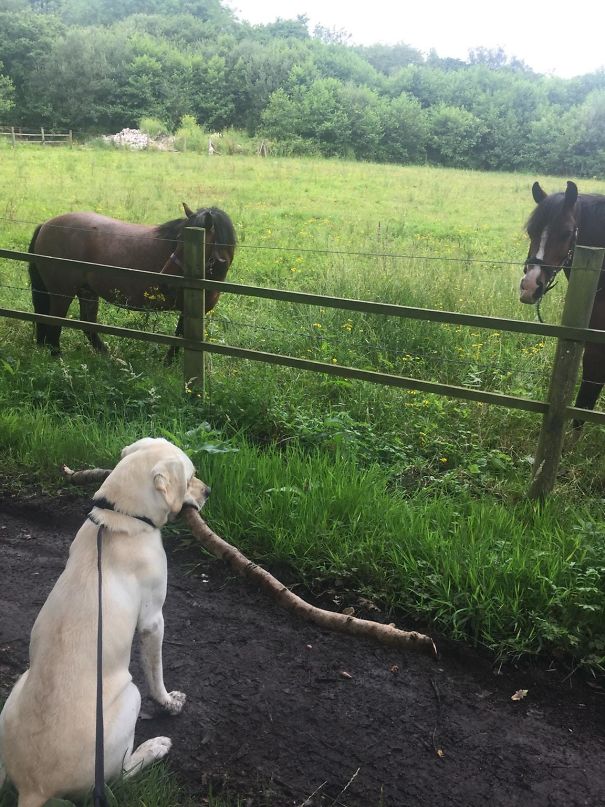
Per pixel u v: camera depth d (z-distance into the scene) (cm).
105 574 269
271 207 2006
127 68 6397
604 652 358
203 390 600
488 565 391
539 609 374
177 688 333
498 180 3956
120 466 296
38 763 224
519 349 761
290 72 6938
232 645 364
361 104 6381
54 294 746
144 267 729
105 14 10981
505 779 295
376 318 786
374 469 502
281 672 347
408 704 332
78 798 230
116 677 251
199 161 3409
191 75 6788
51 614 258
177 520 448
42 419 561
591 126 6216
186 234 564
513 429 603
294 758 299
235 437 525
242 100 6769
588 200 591
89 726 230
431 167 5638
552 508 469
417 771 296
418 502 477
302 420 569
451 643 369
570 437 585
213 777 286
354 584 406
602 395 661
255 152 4622
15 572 409
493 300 852
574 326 458
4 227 1391
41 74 6141
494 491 512
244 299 941
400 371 698
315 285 941
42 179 2261
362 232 1614
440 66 12462
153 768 277
